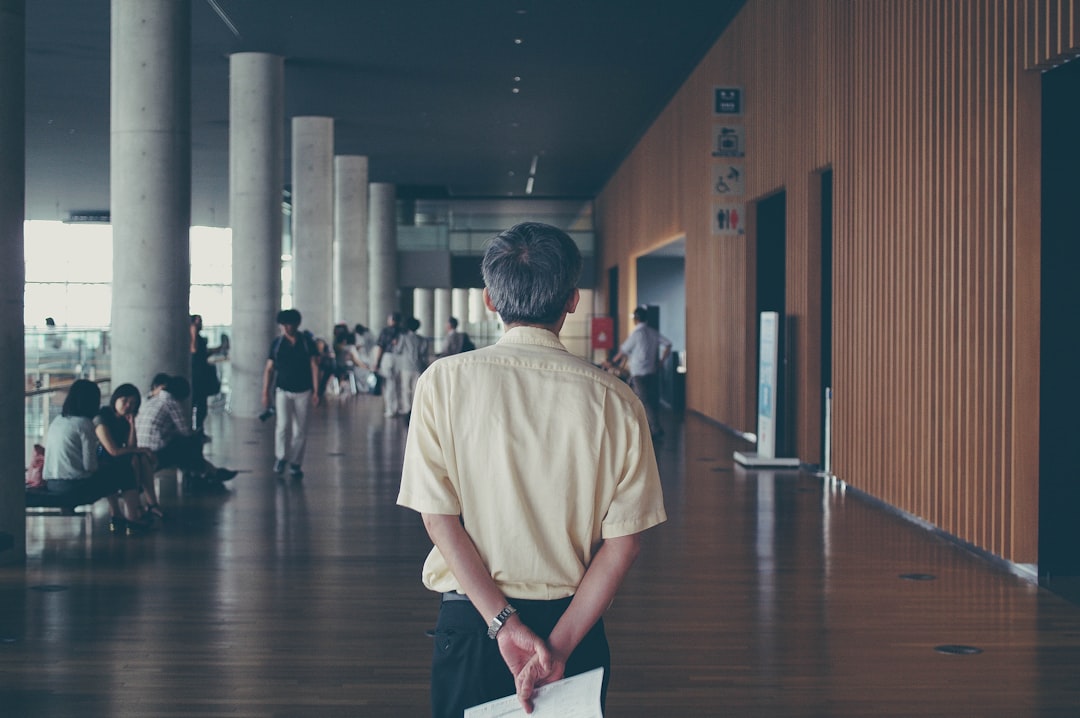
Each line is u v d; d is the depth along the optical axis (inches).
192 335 522.6
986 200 269.9
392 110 855.7
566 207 1498.5
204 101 820.6
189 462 375.2
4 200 262.8
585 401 79.2
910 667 185.9
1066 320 255.6
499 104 826.8
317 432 588.4
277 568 262.8
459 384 79.7
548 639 77.4
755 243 543.2
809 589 241.9
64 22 583.8
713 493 379.6
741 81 551.8
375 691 172.9
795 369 456.8
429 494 78.3
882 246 350.6
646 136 922.1
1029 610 223.9
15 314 266.2
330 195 882.8
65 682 177.6
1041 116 254.1
